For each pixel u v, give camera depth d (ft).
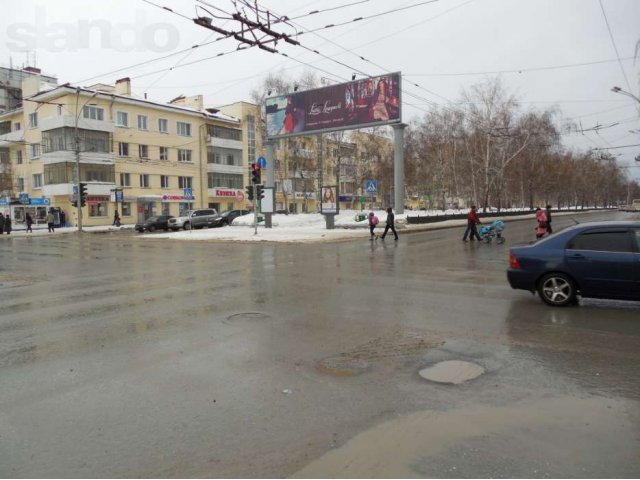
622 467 10.27
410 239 80.48
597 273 25.21
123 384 15.35
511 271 27.32
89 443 11.54
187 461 10.71
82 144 151.12
